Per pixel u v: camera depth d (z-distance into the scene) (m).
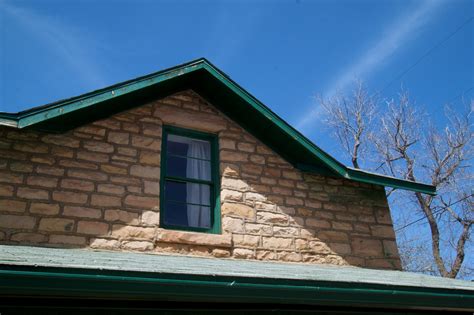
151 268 4.57
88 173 6.78
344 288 5.12
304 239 7.79
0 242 5.84
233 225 7.32
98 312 4.68
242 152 8.13
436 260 19.55
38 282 3.83
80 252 5.70
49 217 6.25
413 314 6.51
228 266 5.74
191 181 7.61
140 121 7.58
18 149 6.53
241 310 5.36
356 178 8.42
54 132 6.89
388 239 8.52
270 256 7.35
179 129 7.97
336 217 8.28
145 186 7.05
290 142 8.21
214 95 8.38
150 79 7.38
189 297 4.42
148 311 4.90
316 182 8.48
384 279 6.26
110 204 6.68
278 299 4.80
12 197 6.18
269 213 7.74
